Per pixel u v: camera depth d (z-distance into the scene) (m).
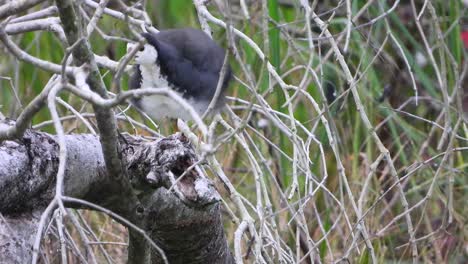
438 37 8.17
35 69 10.55
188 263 7.26
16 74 9.41
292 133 6.71
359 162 10.99
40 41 10.80
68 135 6.32
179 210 6.57
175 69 7.41
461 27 11.16
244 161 10.56
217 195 5.85
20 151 5.77
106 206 6.49
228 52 5.39
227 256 7.50
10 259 5.60
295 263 7.32
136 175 6.17
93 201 6.47
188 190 5.82
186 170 5.45
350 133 11.09
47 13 7.26
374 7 10.80
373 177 10.35
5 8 6.07
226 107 7.98
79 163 6.17
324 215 10.33
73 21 5.35
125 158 6.09
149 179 5.93
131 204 6.15
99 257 9.49
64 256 6.58
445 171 10.81
